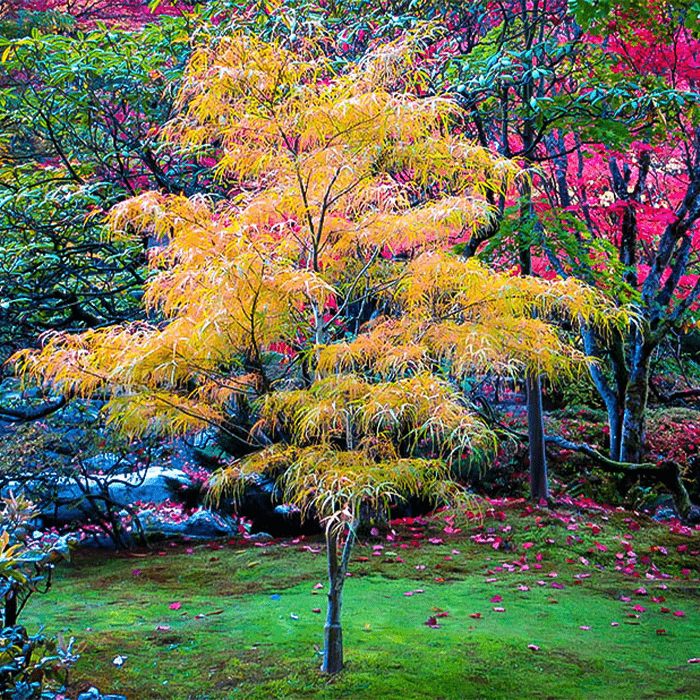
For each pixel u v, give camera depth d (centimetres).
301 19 605
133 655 417
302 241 398
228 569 644
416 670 395
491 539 724
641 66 770
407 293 387
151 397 349
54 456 761
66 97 755
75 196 701
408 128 334
